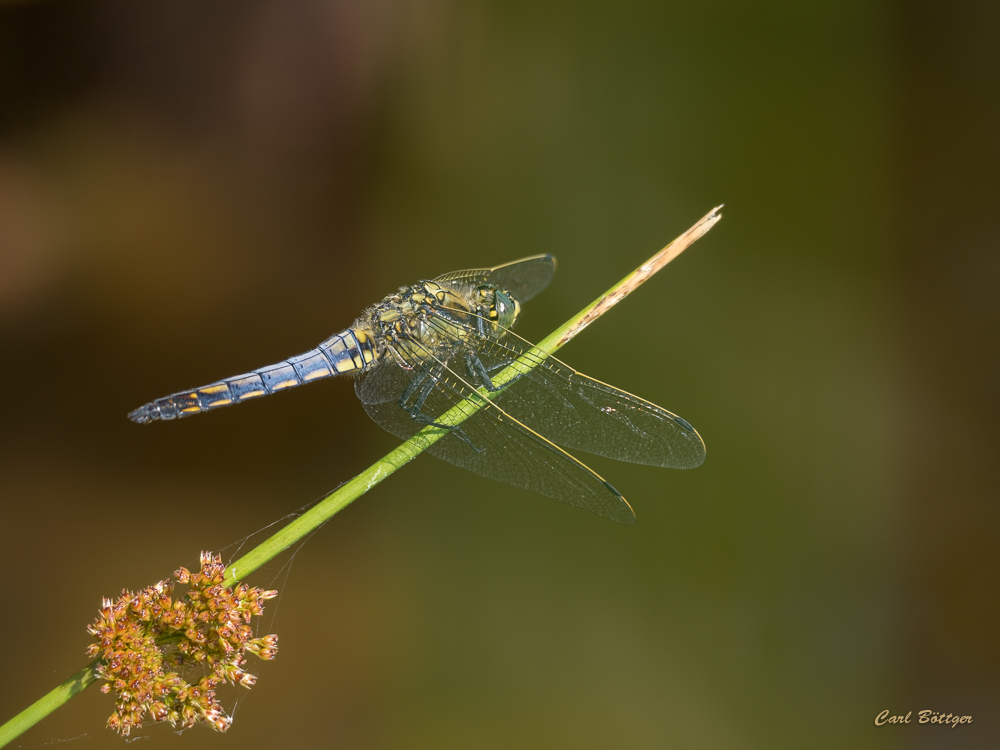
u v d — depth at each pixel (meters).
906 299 0.85
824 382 0.85
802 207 0.86
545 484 0.79
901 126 0.86
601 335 0.86
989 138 0.85
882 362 0.85
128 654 0.77
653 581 0.84
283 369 0.80
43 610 0.84
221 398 0.80
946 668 0.83
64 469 0.85
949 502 0.84
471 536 0.85
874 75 0.86
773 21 0.86
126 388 0.86
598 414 0.80
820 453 0.84
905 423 0.84
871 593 0.83
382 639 0.84
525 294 0.83
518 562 0.85
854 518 0.84
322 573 0.85
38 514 0.85
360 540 0.85
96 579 0.84
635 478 0.85
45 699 0.77
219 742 0.82
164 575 0.84
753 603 0.84
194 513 0.85
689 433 0.80
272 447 0.86
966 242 0.85
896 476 0.84
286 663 0.83
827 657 0.83
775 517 0.84
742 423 0.85
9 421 0.86
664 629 0.84
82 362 0.86
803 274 0.86
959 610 0.83
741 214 0.86
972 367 0.84
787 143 0.86
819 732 0.82
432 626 0.84
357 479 0.78
